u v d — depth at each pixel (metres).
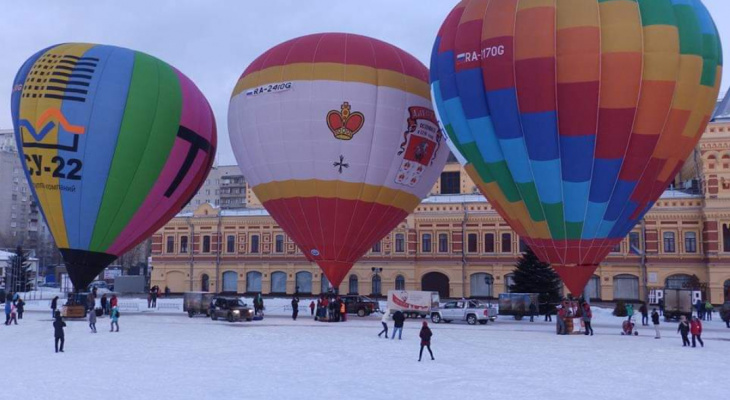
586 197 29.67
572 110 28.67
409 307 43.91
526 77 29.09
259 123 37.81
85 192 37.47
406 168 38.16
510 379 19.72
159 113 39.09
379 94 37.16
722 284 60.66
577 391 17.97
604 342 30.08
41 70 37.97
